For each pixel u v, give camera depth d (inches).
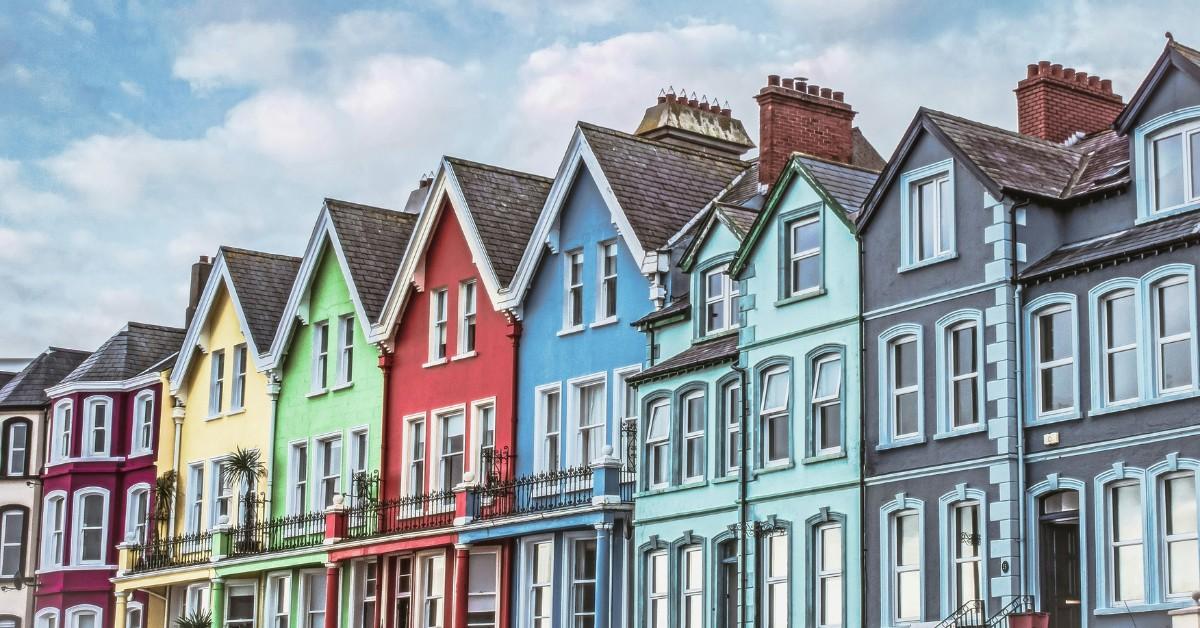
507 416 1835.6
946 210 1422.2
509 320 1851.6
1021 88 1652.3
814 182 1528.1
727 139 2068.2
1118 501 1283.2
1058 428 1318.9
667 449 1643.7
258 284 2260.1
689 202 1795.0
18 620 2481.5
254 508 2145.7
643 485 1656.0
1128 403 1277.1
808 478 1503.4
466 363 1904.5
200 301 2303.2
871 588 1435.8
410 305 1996.8
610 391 1740.9
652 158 1822.1
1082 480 1299.2
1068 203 1384.1
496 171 1968.5
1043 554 1325.0
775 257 1565.0
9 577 2508.6
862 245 1487.5
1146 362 1270.9
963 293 1392.7
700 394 1625.2
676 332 1675.7
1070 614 1310.3
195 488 2287.2
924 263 1427.2
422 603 1897.1
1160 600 1240.2
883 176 1465.3
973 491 1364.4
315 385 2114.9
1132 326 1290.6
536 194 1977.1
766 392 1558.8
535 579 1785.2
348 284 2049.7
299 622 2062.0
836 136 1812.3
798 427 1520.7
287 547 2041.1
